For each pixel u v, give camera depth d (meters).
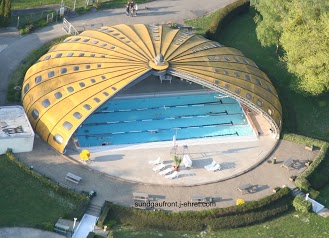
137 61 112.88
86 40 118.25
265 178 106.88
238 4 141.38
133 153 108.44
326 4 112.31
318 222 102.25
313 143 113.62
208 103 120.94
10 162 103.94
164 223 98.00
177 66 112.94
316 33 114.25
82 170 104.38
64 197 99.81
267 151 111.81
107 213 98.06
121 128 113.62
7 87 117.94
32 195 99.69
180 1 144.38
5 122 107.12
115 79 110.06
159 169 105.81
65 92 109.12
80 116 106.50
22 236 93.50
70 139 109.06
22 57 124.69
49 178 102.25
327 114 122.12
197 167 107.25
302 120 120.31
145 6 141.38
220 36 136.00
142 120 115.81
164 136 113.19
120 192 101.69
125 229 97.31
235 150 111.38
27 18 134.12
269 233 99.62
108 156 107.31
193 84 123.56
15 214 96.62
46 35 130.62
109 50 115.00
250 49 134.00
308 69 115.62
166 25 133.38
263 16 125.31
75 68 112.25
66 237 94.62
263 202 101.50
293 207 103.88
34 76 113.81
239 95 112.88
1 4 129.38
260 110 113.19
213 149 111.12
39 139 108.25
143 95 120.12
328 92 124.56
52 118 107.25
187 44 118.56
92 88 109.12
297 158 111.19
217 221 98.94
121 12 138.88
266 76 121.50
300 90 119.50
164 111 118.19
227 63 116.94
